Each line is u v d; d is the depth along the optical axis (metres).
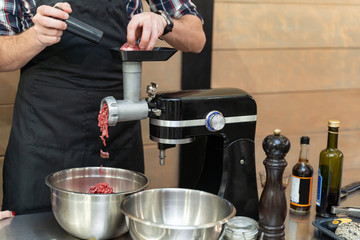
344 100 3.28
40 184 1.61
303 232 1.19
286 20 2.99
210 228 0.96
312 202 1.42
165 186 2.82
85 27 1.31
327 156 1.29
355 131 3.33
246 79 2.96
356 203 1.42
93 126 1.64
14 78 2.39
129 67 1.18
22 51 1.46
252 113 1.31
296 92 3.12
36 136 1.59
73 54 1.56
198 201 1.11
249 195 1.33
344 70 3.23
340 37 3.17
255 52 2.95
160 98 1.22
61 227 1.15
